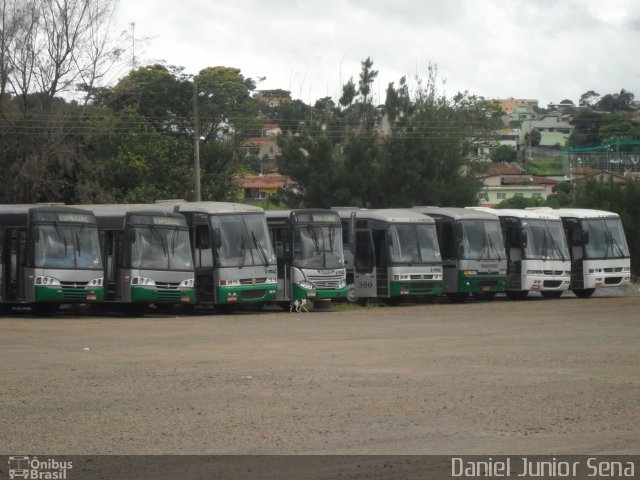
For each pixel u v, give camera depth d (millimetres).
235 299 35469
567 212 45188
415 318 31703
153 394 15609
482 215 42375
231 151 65375
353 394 15531
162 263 34688
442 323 29328
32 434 12609
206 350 21953
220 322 30812
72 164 57344
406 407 14359
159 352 21547
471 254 41281
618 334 25266
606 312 33406
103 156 59844
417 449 11703
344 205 53469
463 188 55094
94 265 33906
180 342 23875
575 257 44625
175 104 69562
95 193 57531
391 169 54062
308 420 13422
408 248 39406
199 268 36219
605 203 55688
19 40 54750
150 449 11758
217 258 35531
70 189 59250
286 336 25406
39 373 18094
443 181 54562
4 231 33812
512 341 23594
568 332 25922
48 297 32906
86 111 58250
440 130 56438
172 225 35469
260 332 26703
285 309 38969
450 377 17359
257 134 75062
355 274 40344
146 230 34875
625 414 13789
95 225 34500
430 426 12992
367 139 54094
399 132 55281
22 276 33406
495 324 28719
